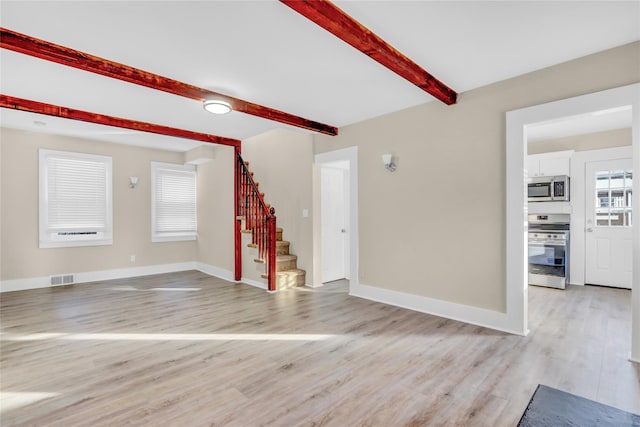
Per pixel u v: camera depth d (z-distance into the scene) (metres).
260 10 1.95
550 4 1.92
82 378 2.22
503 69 2.79
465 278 3.27
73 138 5.31
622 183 4.60
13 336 2.98
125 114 3.97
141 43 2.33
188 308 3.86
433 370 2.30
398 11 1.98
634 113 2.35
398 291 3.86
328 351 2.63
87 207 5.45
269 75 2.87
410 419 1.77
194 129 4.76
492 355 2.53
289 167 5.17
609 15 2.03
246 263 5.39
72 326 3.25
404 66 2.53
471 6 1.93
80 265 5.38
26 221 4.91
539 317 3.40
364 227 4.21
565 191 4.88
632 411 1.82
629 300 4.04
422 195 3.60
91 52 2.46
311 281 4.87
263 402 1.94
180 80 2.97
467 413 1.82
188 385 2.13
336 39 2.28
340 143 4.47
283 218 5.31
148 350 2.67
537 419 1.69
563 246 4.69
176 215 6.52
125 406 1.90
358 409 1.87
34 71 2.75
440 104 3.44
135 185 5.97
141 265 6.04
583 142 4.88
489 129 3.08
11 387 2.10
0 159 4.71
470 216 3.22
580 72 2.58
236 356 2.55
